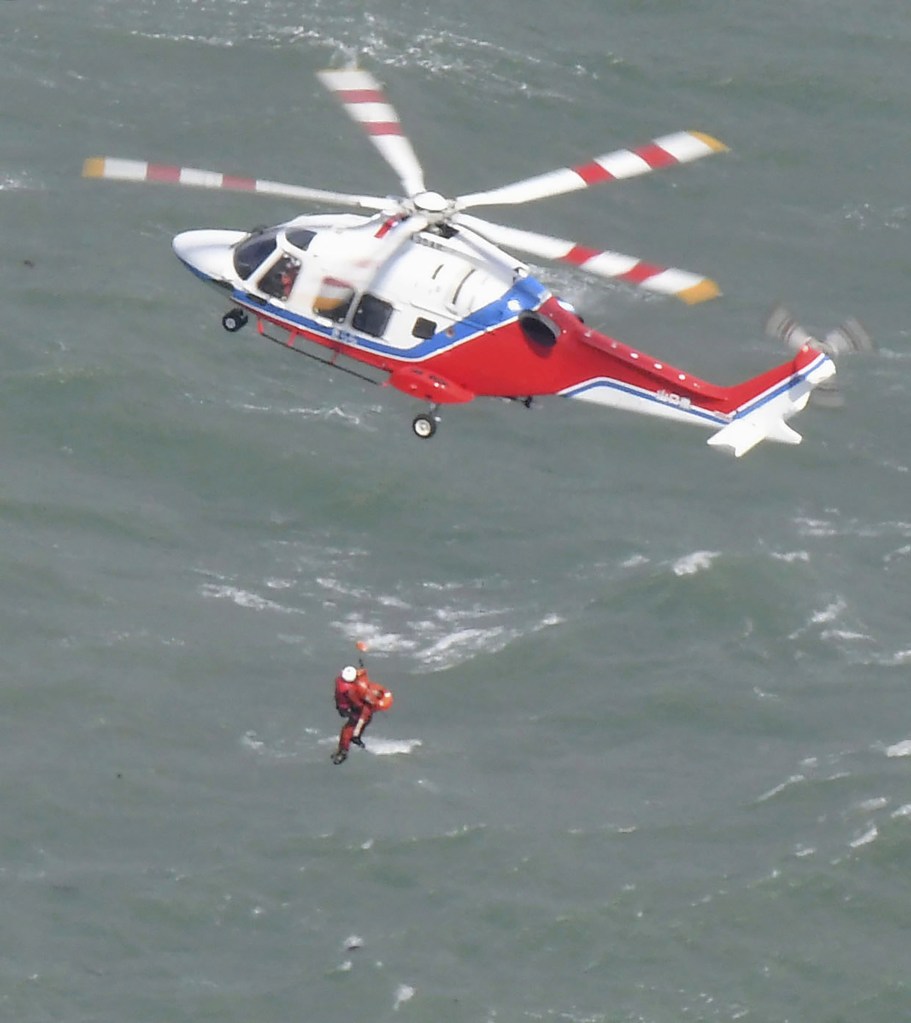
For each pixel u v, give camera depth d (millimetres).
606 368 168250
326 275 172500
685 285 154875
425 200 169000
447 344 169250
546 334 167250
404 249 170625
